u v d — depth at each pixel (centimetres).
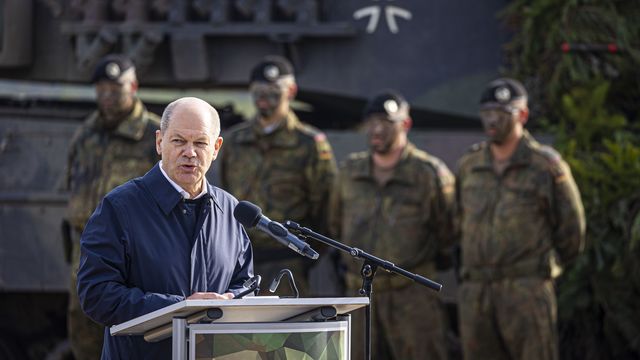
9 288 2605
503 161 2297
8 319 2780
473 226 2300
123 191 1239
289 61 2866
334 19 2859
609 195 2552
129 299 1175
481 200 2298
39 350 2791
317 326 1059
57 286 2592
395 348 2364
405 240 2348
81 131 2453
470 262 2305
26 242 2600
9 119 2630
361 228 2378
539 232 2256
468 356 2322
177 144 1205
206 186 1260
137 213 1227
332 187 2439
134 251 1220
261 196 2450
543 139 2672
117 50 2861
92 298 1193
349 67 2861
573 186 2262
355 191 2397
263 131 2462
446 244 2403
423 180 2366
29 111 2694
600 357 2625
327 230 2481
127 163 2408
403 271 1209
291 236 1181
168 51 2878
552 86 2758
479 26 2856
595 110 2672
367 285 1218
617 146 2562
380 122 2350
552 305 2248
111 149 2416
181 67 2842
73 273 2408
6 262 2605
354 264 2372
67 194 2586
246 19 2878
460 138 2611
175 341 1034
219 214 1266
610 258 2547
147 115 2455
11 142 2619
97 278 1201
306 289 2417
